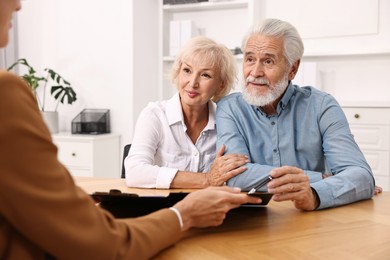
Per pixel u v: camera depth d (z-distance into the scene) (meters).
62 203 0.64
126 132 3.78
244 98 1.73
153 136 1.80
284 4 3.58
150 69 3.88
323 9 3.46
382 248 0.88
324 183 1.28
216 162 1.56
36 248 0.67
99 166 3.54
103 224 0.69
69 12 3.90
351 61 3.41
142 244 0.76
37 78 3.67
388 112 2.96
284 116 1.75
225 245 0.89
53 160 0.65
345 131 1.66
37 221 0.62
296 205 1.21
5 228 0.64
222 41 3.77
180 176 1.57
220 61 1.78
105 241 0.68
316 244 0.91
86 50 3.87
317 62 3.40
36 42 4.05
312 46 3.53
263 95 1.67
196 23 3.86
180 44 3.66
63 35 3.95
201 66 1.74
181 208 0.89
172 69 1.87
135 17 3.63
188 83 1.76
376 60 3.34
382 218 1.14
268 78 1.66
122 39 3.71
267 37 1.64
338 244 0.91
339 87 3.46
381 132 2.99
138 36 3.69
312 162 1.75
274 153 1.76
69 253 0.65
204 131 1.86
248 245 0.89
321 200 1.22
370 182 1.39
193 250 0.86
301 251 0.86
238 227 1.03
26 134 0.61
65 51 3.95
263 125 1.78
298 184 1.18
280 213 1.18
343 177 1.34
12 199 0.60
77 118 3.79
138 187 1.60
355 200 1.33
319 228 1.03
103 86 3.83
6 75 0.62
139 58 3.73
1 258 0.64
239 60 3.51
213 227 1.03
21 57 4.12
